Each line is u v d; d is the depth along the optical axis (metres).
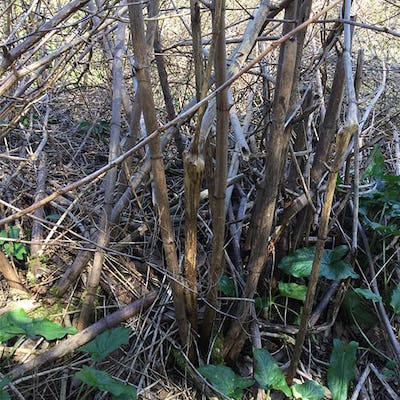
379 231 1.87
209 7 1.15
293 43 1.21
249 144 2.03
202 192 1.80
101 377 1.31
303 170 1.66
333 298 1.82
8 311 1.50
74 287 1.68
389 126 2.46
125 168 1.51
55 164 2.18
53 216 1.82
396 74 2.78
